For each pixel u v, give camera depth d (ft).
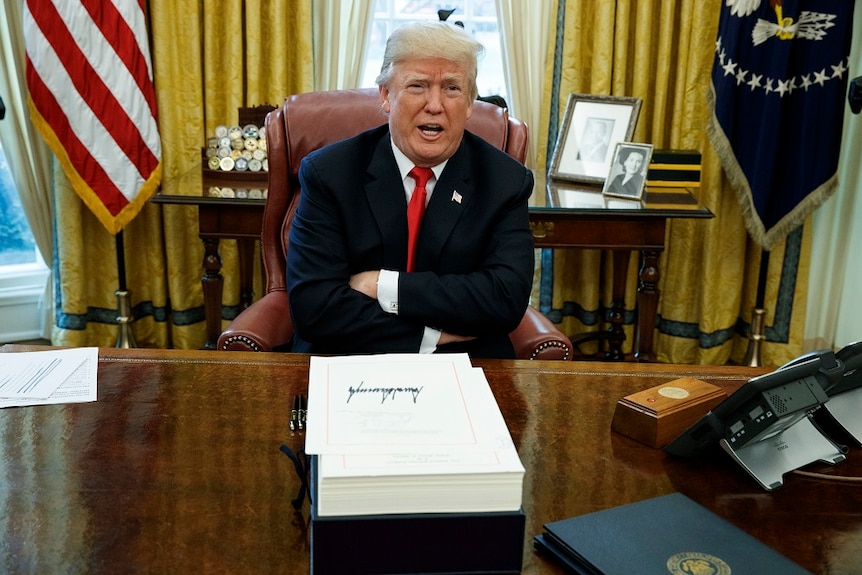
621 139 9.88
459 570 3.25
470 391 3.78
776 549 3.46
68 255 10.78
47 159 10.71
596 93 10.82
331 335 6.06
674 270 11.41
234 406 4.58
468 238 6.32
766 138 10.12
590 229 9.25
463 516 3.20
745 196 10.36
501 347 6.39
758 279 11.20
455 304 5.94
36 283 11.72
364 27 10.91
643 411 4.31
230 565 3.26
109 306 11.30
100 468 3.91
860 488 3.99
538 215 9.14
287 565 3.27
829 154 10.16
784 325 11.55
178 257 11.16
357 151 6.47
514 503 3.23
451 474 3.16
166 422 4.37
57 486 3.76
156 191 10.53
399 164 6.41
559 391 4.93
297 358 5.28
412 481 3.16
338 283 6.13
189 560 3.28
